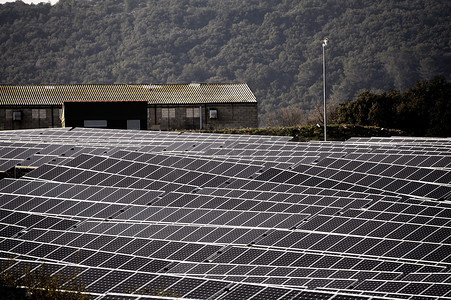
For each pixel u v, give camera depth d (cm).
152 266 4491
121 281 4066
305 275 4197
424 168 6775
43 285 4034
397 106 15262
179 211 5588
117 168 7056
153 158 7594
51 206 5869
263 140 9981
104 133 10612
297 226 5050
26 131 11056
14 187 6338
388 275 4019
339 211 5281
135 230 5134
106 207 5809
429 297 3519
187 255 4653
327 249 4612
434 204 5434
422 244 4481
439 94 15325
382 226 4806
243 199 5709
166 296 3806
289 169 7275
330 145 8881
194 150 9206
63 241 4956
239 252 4628
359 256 4466
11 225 5334
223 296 3741
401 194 6184
